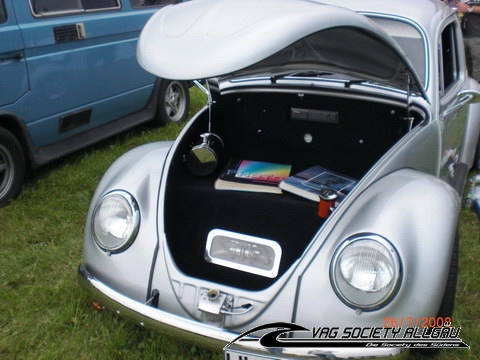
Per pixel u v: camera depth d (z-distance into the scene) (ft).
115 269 8.04
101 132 16.83
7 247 11.89
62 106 14.92
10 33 13.11
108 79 16.44
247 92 10.50
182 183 9.59
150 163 9.21
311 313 7.11
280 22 6.86
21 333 9.28
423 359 8.71
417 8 11.60
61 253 11.62
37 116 14.19
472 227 12.88
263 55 6.64
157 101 19.02
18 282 10.70
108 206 8.28
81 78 15.40
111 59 16.42
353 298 6.89
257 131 10.69
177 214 9.09
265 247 8.05
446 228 7.32
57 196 14.17
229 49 6.69
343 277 6.95
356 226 7.31
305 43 8.18
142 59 7.27
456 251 8.20
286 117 10.42
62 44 14.62
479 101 11.84
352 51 8.48
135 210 8.22
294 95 10.29
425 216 7.36
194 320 7.50
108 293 7.95
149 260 7.93
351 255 6.98
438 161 10.53
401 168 8.78
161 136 18.79
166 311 7.70
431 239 7.16
